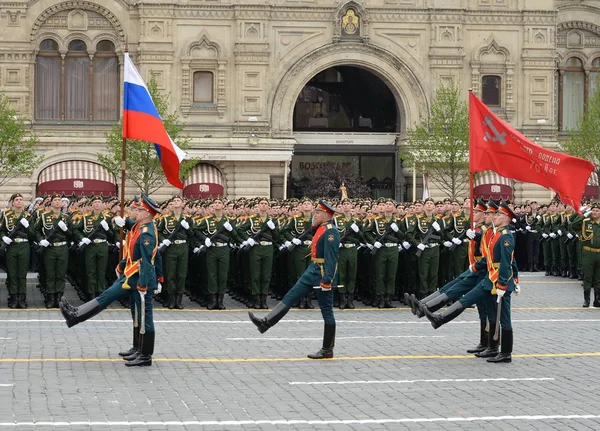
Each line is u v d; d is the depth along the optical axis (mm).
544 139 68125
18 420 15734
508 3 67625
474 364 21344
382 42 66625
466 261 34000
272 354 22297
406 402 17516
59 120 65375
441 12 66750
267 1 65375
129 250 20516
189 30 65188
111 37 65438
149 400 17344
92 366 20391
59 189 63781
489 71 67750
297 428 15594
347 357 22016
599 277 32219
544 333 26297
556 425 15984
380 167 70750
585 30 71188
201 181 64875
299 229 32125
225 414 16406
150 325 20469
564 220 43531
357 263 33062
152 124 22875
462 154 63750
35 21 64625
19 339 23859
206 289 32125
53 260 30734
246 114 65562
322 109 70562
